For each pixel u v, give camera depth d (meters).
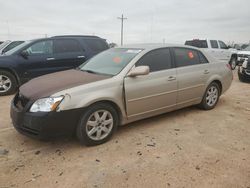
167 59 4.83
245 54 14.38
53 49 7.97
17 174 3.15
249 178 3.09
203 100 5.61
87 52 8.50
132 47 4.90
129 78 4.19
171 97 4.83
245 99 6.94
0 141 4.08
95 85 3.84
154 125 4.80
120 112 4.16
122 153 3.70
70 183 2.98
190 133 4.45
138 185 2.94
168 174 3.16
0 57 7.32
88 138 3.83
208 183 2.98
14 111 3.79
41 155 3.64
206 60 5.59
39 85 3.99
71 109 3.59
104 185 2.94
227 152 3.75
